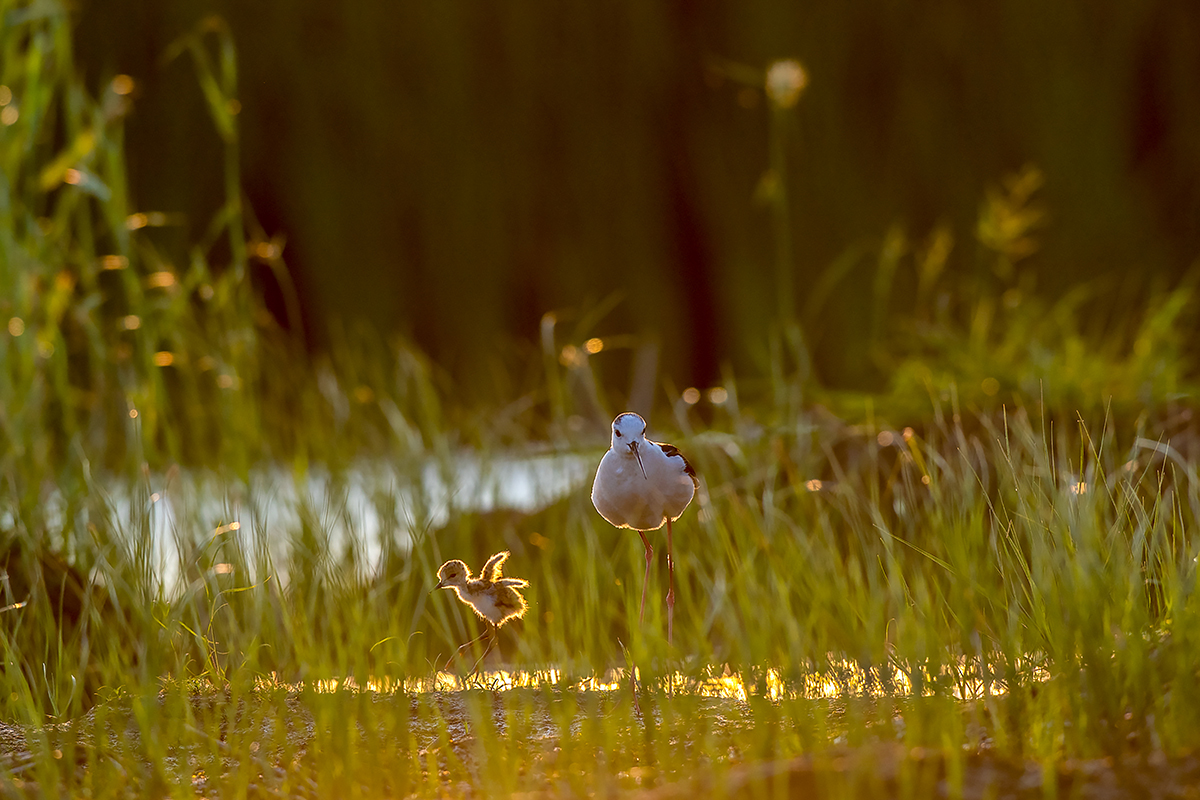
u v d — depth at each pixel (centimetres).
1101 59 2030
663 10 2203
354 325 2062
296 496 1094
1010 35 2048
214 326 1260
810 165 2117
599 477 709
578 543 1097
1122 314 1914
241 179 2111
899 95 2081
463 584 802
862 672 715
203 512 1062
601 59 2209
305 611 872
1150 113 2059
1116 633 622
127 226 1215
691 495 711
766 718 633
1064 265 1994
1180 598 641
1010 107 2050
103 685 781
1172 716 561
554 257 2219
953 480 920
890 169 2081
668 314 2220
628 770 593
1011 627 670
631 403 2023
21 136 1177
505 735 654
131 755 638
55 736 682
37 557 872
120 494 1086
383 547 986
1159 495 743
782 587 827
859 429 1186
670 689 701
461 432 1454
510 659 1007
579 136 2214
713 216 2200
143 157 2055
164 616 809
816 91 2100
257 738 665
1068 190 2011
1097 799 493
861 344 2006
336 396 1370
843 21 2092
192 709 716
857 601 830
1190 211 2014
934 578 767
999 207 1695
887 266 1952
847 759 529
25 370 1093
